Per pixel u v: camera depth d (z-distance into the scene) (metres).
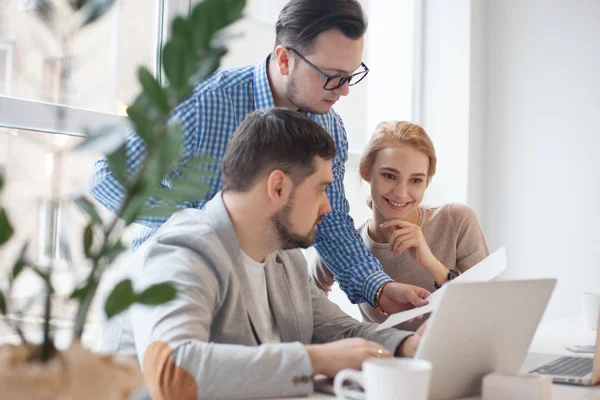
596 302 2.22
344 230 2.01
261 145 1.35
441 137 3.82
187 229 1.39
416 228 2.13
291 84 1.79
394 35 3.78
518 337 1.23
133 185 0.65
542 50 3.73
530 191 3.75
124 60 2.39
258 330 1.44
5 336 1.53
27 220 1.66
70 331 0.66
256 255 1.46
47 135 2.13
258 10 2.90
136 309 1.24
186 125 1.80
